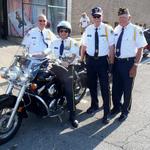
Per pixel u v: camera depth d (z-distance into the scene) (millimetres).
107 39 3006
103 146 2596
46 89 2770
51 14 8484
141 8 13977
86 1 10727
